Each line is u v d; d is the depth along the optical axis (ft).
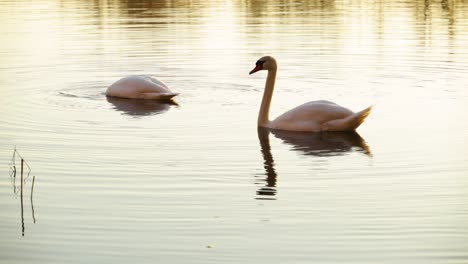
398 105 60.03
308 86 66.80
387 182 42.42
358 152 48.39
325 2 126.11
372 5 121.39
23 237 35.04
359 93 64.13
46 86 66.33
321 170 44.73
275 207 38.68
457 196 39.96
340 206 38.73
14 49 82.33
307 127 53.67
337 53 80.38
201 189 41.24
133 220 36.88
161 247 33.94
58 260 32.73
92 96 63.67
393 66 74.08
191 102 61.93
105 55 79.56
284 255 33.09
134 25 99.04
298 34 91.97
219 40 88.02
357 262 32.37
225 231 35.65
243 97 63.52
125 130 53.31
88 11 114.11
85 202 39.27
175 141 50.67
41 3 124.98
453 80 68.13
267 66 55.21
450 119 55.62
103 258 32.89
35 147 48.73
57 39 88.53
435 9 115.55
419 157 46.93
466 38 89.04
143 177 43.09
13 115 56.85
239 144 50.29
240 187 41.63
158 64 75.56
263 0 129.18
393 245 34.01
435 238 34.68
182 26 98.22
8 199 39.78
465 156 46.85
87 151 47.98
